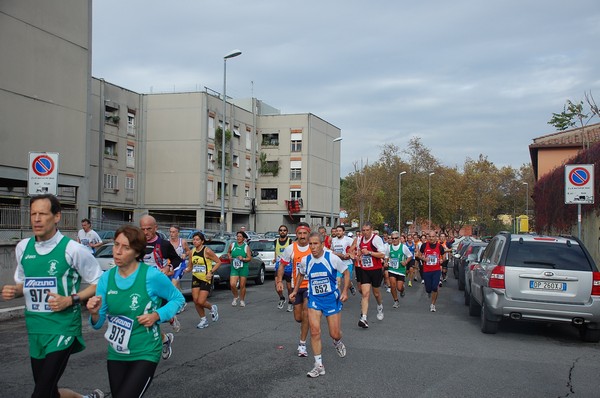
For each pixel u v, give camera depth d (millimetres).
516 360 7789
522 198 80250
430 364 7387
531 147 32000
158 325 4215
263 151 59062
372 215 69625
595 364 7676
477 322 11398
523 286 9336
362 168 65625
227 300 14656
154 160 48125
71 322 4270
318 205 60531
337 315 7035
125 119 46094
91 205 42062
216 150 49875
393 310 13148
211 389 6027
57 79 24438
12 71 22344
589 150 17922
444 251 22281
